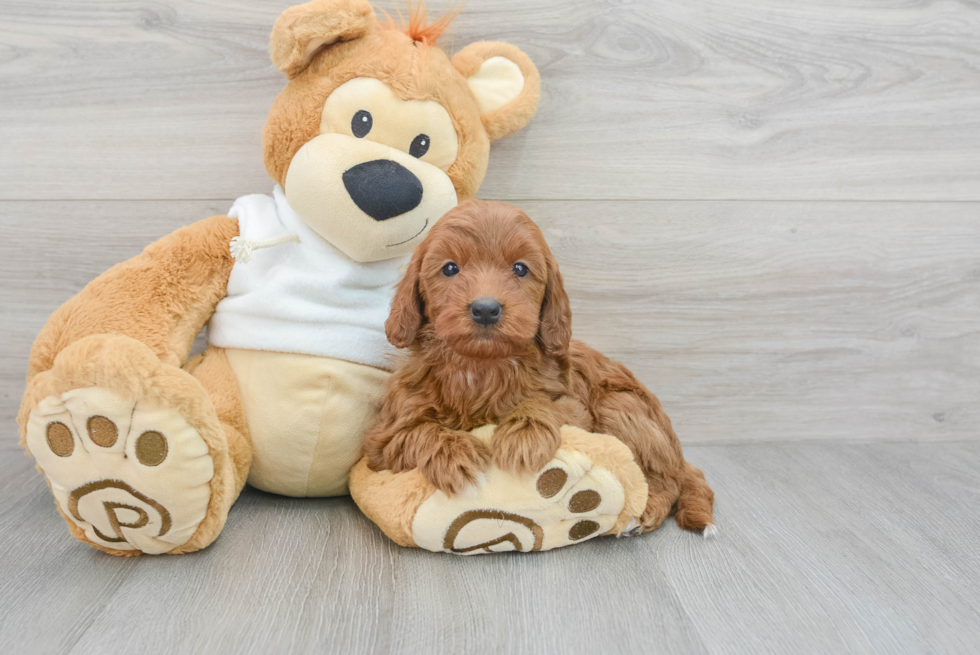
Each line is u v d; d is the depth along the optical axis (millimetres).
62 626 1005
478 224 1115
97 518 1146
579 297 1740
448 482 1137
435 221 1323
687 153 1684
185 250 1316
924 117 1722
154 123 1581
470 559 1234
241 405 1329
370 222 1266
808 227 1753
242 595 1095
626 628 1040
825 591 1159
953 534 1382
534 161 1657
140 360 1079
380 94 1278
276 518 1365
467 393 1197
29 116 1560
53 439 1100
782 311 1793
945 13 1675
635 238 1719
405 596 1106
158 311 1273
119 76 1554
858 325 1823
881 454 1824
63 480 1119
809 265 1773
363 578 1154
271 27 1554
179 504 1138
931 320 1842
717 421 1852
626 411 1355
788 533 1368
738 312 1783
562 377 1288
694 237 1729
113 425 1076
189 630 1002
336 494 1448
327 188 1252
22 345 1672
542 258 1149
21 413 1139
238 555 1218
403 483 1217
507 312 1051
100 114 1568
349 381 1322
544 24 1590
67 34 1527
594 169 1674
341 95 1283
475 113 1402
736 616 1081
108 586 1114
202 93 1572
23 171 1585
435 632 1016
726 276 1758
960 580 1208
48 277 1643
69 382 1065
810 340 1819
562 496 1180
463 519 1177
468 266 1112
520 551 1254
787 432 1876
